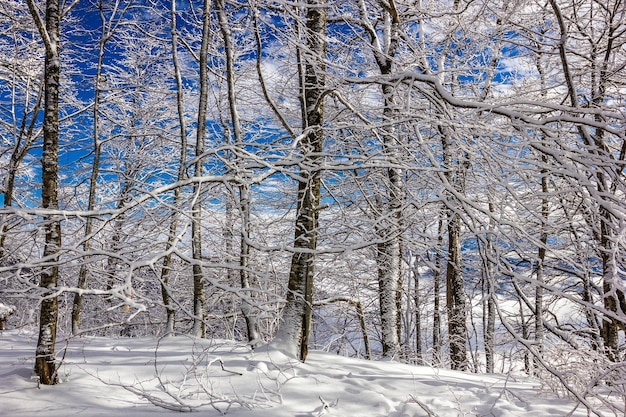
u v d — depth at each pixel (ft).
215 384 16.10
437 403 14.96
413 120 18.65
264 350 18.92
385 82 18.12
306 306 19.66
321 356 20.76
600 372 15.74
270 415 13.64
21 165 40.04
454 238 34.53
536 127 16.10
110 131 47.60
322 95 20.49
